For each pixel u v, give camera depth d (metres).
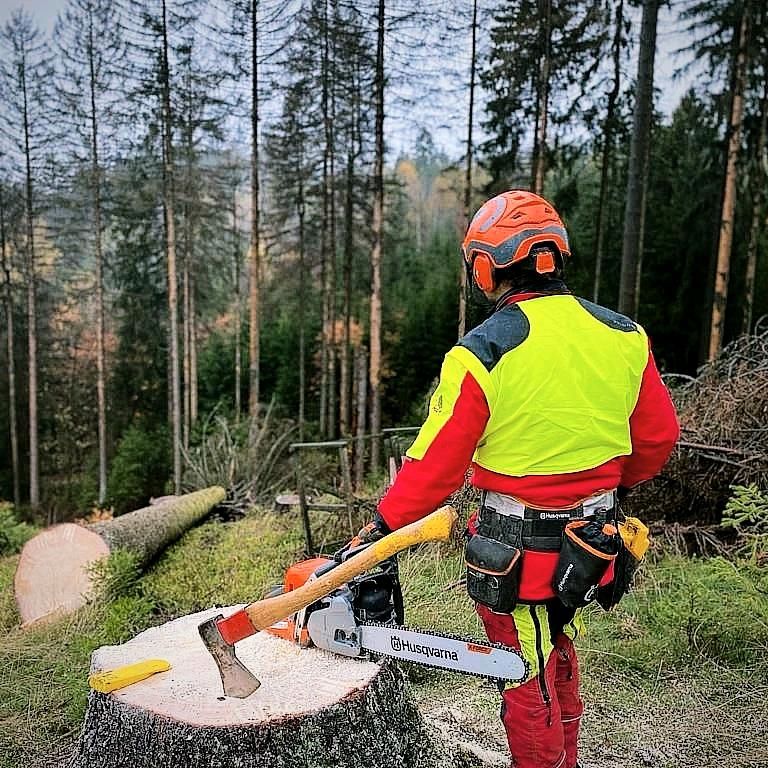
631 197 8.86
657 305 16.70
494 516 1.85
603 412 1.77
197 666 2.30
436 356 22.69
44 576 5.05
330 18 14.62
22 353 24.44
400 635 2.06
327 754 2.05
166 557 6.48
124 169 20.58
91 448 25.50
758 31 12.20
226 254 23.59
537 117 13.33
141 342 25.00
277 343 25.02
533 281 1.87
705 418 5.27
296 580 2.29
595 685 3.40
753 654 3.55
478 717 3.16
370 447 12.73
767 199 14.28
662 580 4.27
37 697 3.52
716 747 2.92
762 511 3.81
